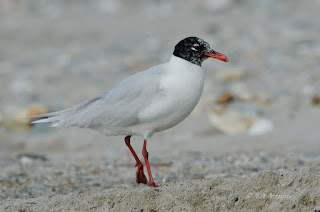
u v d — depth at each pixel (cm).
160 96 809
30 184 970
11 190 925
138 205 706
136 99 822
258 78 1908
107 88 1934
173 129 1495
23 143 1462
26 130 1577
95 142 1446
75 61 2312
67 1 3425
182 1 3206
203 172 1014
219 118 1476
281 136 1308
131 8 3216
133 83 830
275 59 2092
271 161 1085
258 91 1719
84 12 3222
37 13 3278
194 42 809
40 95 1888
